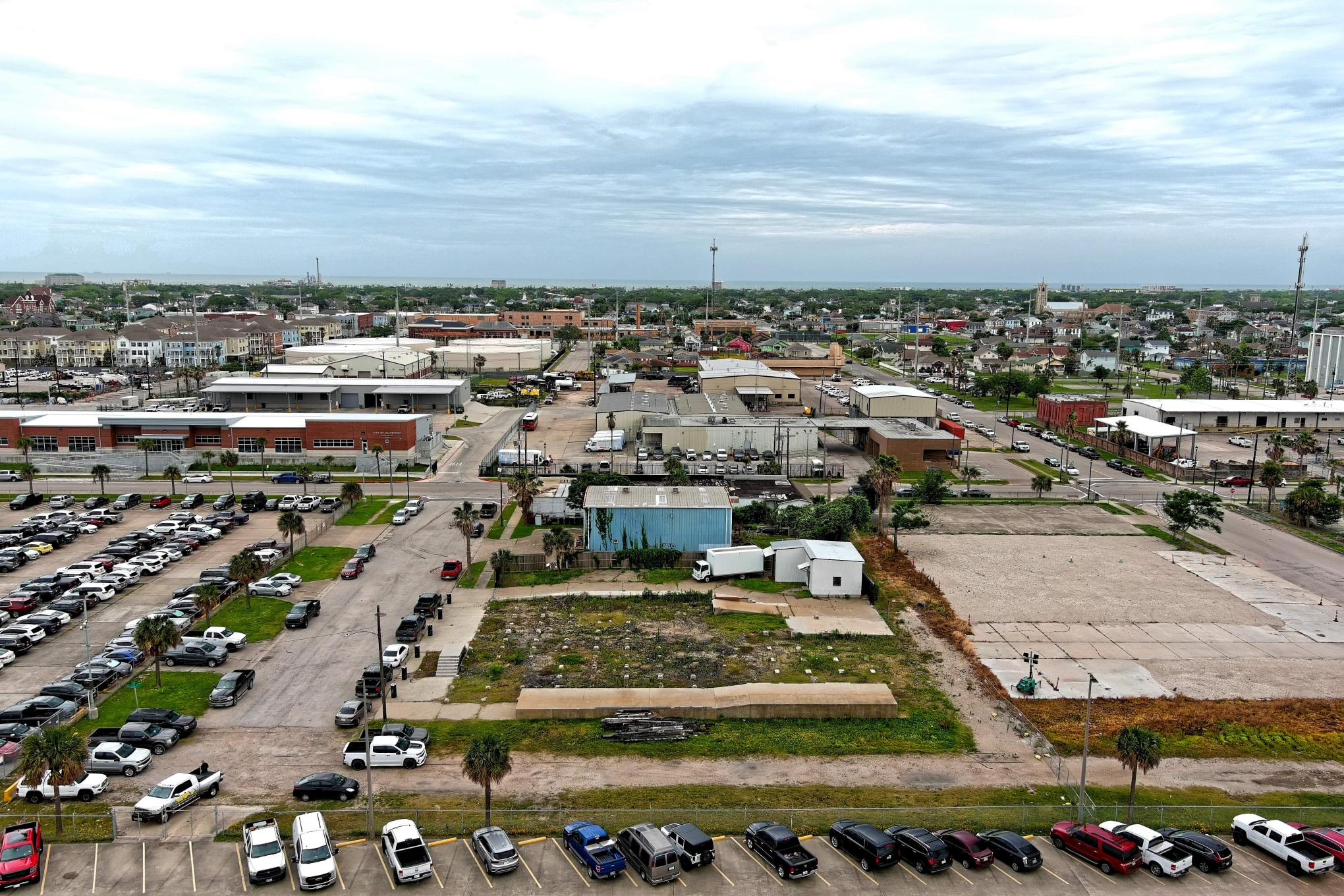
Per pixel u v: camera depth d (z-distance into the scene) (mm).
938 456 125375
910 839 38375
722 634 65125
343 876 36719
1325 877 38125
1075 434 151625
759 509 92375
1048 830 41312
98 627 64750
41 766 39375
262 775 45531
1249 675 59375
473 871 37250
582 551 80312
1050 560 84188
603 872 36594
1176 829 40344
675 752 48625
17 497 98000
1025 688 56031
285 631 64500
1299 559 85625
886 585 76250
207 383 183125
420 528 91750
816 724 52188
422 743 47531
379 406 161250
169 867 37156
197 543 83625
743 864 38188
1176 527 90750
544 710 52344
